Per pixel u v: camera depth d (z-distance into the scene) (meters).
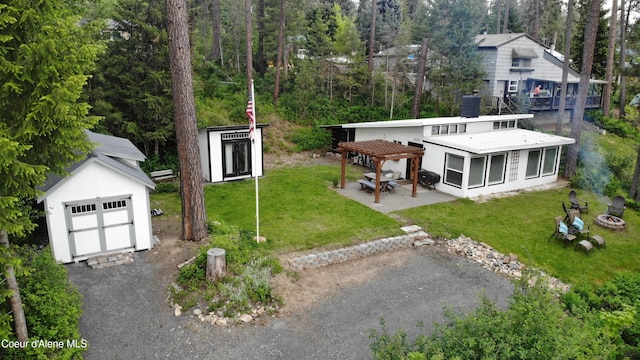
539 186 20.58
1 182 6.48
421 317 9.66
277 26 30.25
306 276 11.38
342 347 8.47
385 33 40.31
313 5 41.66
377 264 12.33
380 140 19.91
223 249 10.64
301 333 8.88
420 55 29.59
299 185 19.47
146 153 20.86
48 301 7.95
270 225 14.40
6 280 7.09
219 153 19.81
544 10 49.22
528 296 6.37
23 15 6.12
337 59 32.78
